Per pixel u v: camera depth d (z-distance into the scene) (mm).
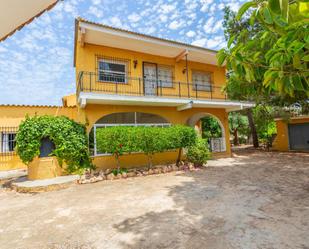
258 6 1297
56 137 9047
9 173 10664
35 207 5777
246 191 6250
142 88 12133
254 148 20359
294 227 3779
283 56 1651
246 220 4184
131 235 3811
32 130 8688
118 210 5156
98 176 8938
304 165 10180
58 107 12188
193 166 10789
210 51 12844
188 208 5043
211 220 4281
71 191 7340
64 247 3520
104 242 3613
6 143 11422
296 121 16672
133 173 9422
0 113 11289
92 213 5051
